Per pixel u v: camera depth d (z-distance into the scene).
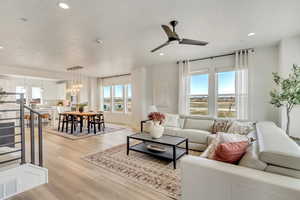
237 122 3.49
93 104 8.66
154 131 3.19
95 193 2.00
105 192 2.02
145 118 6.36
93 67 6.22
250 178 1.14
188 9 2.26
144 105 6.37
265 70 3.96
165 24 2.70
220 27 2.85
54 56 4.62
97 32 3.00
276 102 3.23
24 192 2.06
